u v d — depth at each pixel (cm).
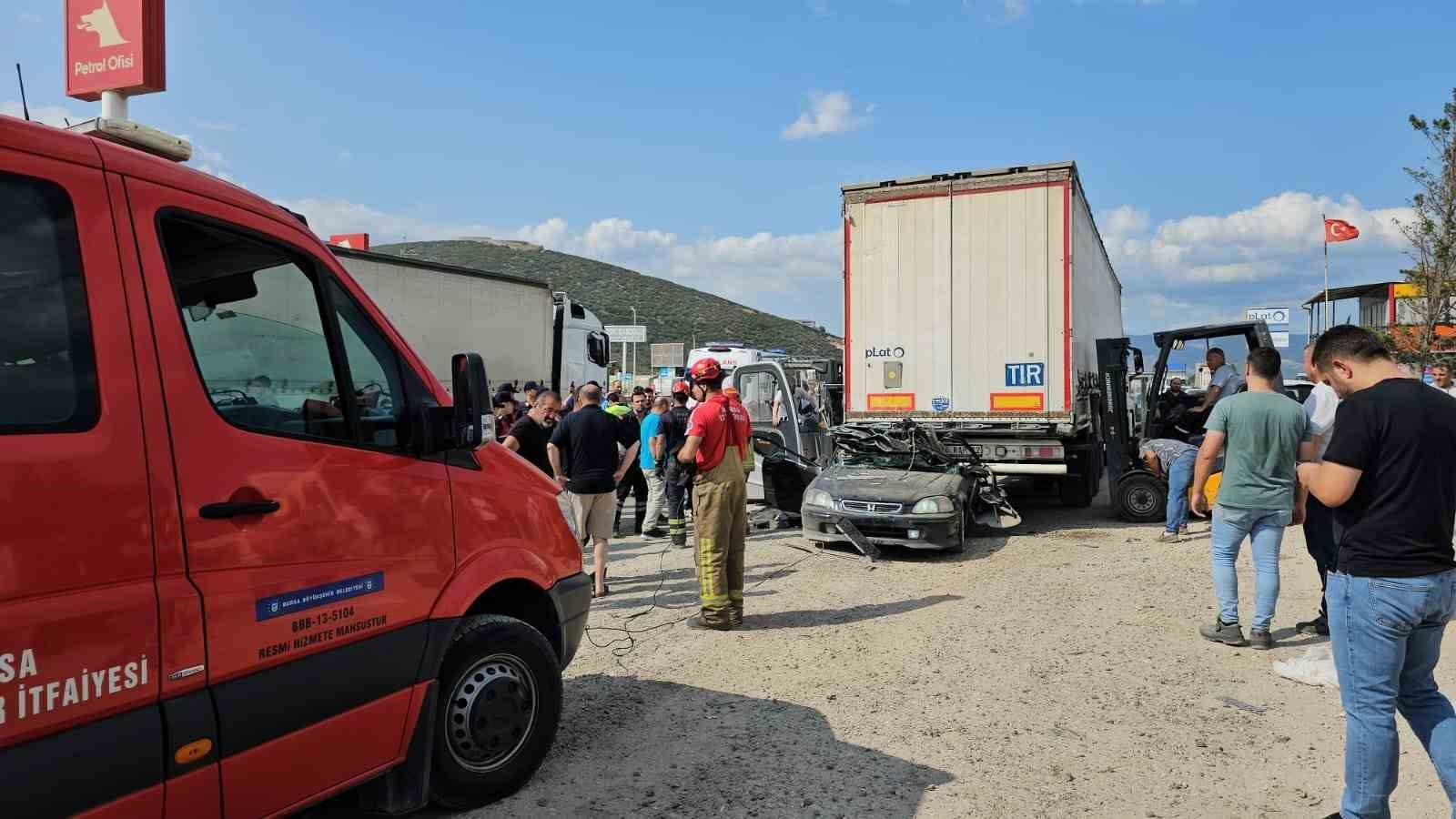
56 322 238
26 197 236
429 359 1411
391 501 333
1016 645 604
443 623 352
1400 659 314
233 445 277
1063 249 1058
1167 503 1061
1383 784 315
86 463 236
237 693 271
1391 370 321
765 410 1218
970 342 1099
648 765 421
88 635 233
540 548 413
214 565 266
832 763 422
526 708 392
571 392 1742
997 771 411
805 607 731
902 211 1125
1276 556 578
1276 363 575
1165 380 1256
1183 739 443
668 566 935
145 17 421
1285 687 512
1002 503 1073
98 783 235
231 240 293
